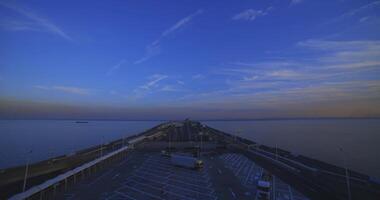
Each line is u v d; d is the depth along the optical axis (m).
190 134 175.88
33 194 49.03
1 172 60.84
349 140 177.62
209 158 91.31
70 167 80.38
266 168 74.44
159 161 86.62
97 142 178.75
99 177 64.31
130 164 81.44
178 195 49.84
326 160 110.62
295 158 90.12
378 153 124.75
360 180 58.97
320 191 51.47
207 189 53.62
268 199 46.84
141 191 52.41
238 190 53.03
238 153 102.25
